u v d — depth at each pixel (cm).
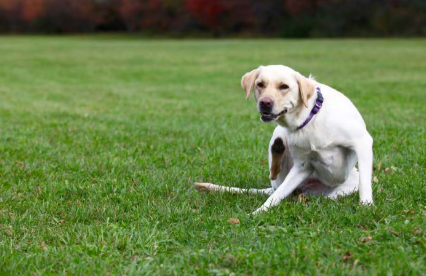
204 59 2758
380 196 500
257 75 485
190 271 354
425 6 5750
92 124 991
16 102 1379
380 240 392
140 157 702
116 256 387
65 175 623
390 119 968
